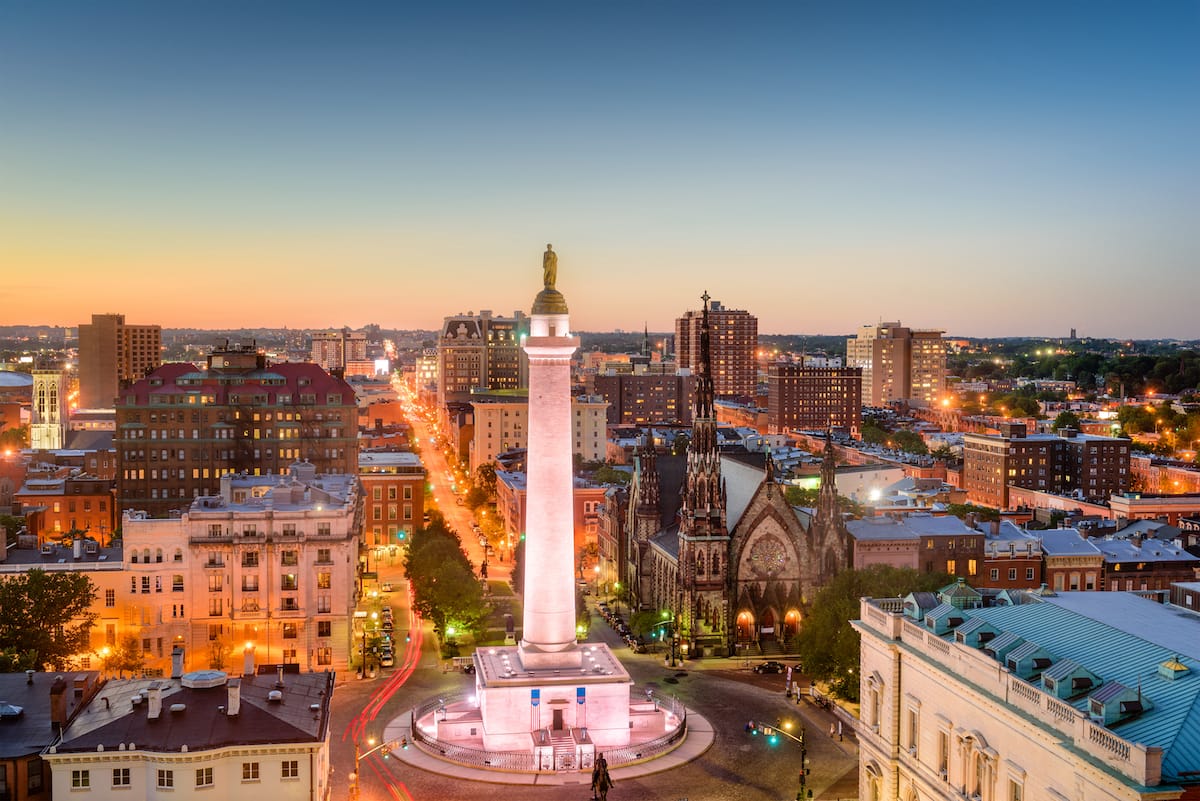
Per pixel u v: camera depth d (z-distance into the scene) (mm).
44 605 136375
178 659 101750
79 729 89438
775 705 140500
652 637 175750
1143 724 70750
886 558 176125
